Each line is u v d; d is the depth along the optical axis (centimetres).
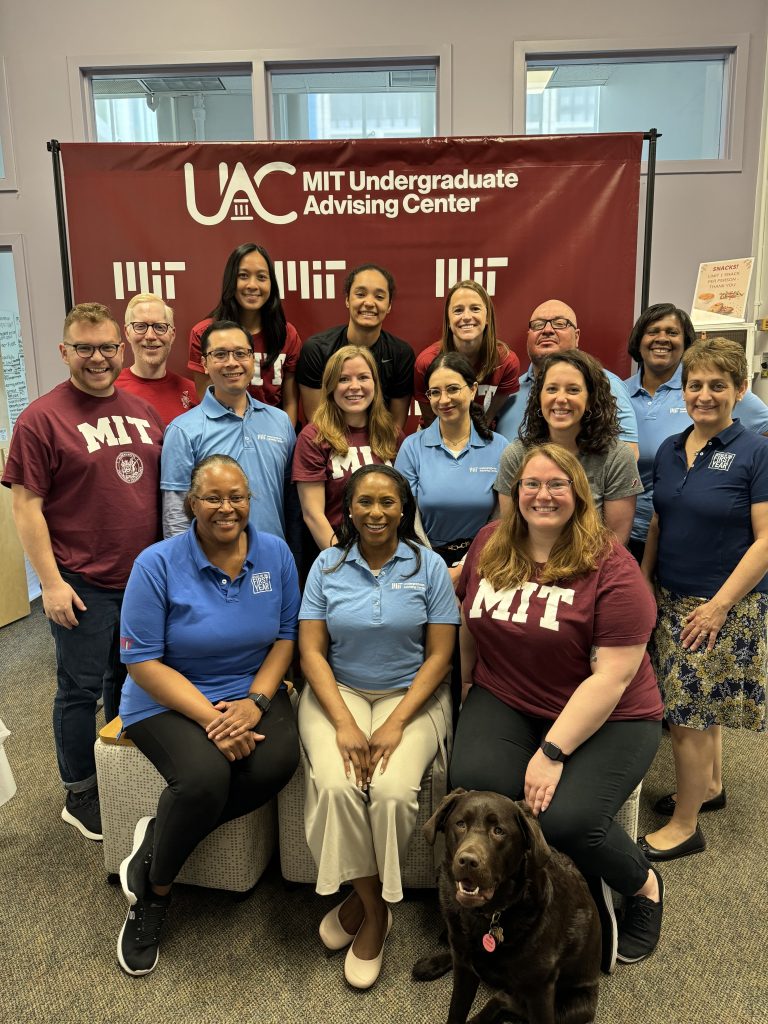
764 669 209
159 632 190
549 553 188
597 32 402
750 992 171
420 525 238
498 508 245
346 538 208
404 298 337
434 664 199
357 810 175
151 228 332
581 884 157
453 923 147
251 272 275
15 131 427
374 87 434
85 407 224
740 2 394
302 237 333
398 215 329
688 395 209
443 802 152
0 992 172
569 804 168
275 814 217
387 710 198
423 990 173
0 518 412
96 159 327
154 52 417
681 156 425
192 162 327
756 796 251
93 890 208
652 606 180
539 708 188
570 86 423
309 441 246
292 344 297
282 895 205
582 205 324
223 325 235
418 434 254
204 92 439
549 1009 145
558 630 178
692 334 264
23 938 189
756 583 202
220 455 195
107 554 225
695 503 209
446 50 409
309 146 324
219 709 189
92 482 221
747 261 358
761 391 398
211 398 240
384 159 325
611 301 332
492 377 283
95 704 235
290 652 208
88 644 228
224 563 197
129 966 177
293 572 210
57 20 416
